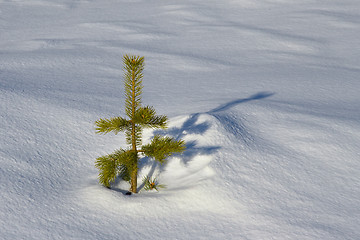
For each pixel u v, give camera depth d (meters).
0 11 17.22
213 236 3.01
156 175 3.93
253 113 5.23
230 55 10.11
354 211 3.32
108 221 3.18
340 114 5.54
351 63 9.60
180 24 14.35
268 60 9.68
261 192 3.51
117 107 5.66
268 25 14.12
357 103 6.29
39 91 5.98
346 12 16.95
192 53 10.15
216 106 5.66
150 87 6.97
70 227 3.08
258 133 4.66
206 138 4.26
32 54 9.09
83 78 7.36
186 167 3.94
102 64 8.62
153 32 12.73
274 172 3.82
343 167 4.02
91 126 4.89
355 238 2.96
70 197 3.47
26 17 16.27
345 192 3.60
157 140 3.58
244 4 18.47
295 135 4.62
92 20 15.15
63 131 4.69
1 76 6.90
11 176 3.69
